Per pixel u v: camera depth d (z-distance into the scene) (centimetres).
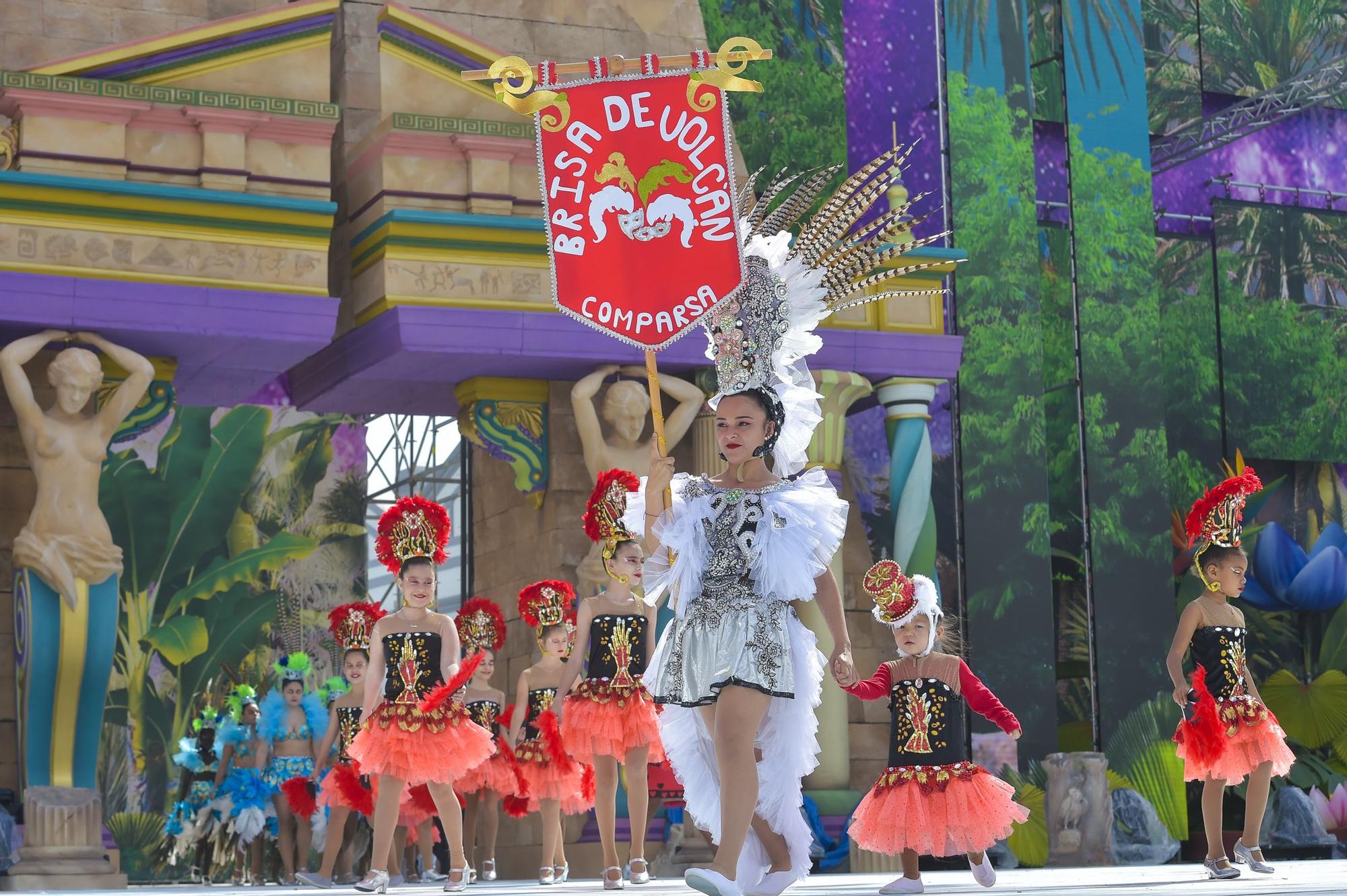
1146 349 2444
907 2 2355
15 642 1645
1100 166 2467
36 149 1656
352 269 1905
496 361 1870
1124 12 2502
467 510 2219
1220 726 1155
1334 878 1074
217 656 3203
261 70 1772
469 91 1900
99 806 1591
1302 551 2923
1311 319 2953
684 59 680
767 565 628
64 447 1619
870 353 2023
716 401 671
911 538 2044
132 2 1848
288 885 1678
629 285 673
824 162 2300
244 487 3269
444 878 1727
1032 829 2108
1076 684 2588
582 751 1223
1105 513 2367
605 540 1255
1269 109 2977
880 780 1002
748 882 654
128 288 1659
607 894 1048
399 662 1137
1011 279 2308
